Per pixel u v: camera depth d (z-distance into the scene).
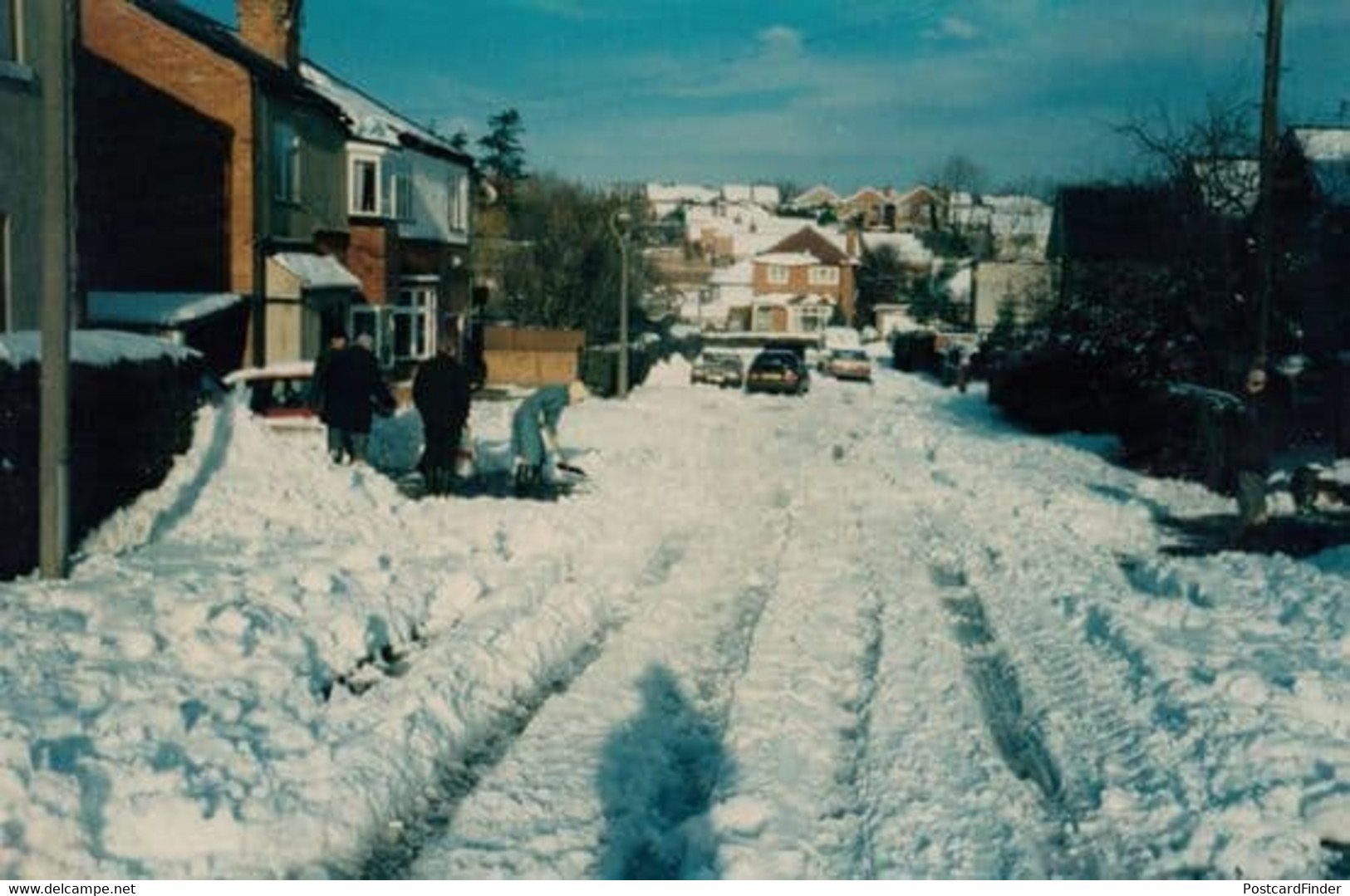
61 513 10.66
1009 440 31.34
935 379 65.88
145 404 13.77
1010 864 6.20
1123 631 10.55
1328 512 18.64
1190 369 30.61
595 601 11.66
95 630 8.93
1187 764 7.51
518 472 18.19
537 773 7.37
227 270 28.42
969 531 16.77
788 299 107.81
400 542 13.70
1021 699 9.13
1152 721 8.40
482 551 13.54
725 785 7.14
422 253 39.56
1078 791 7.26
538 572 12.45
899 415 39.72
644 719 8.43
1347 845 6.64
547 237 58.84
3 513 10.60
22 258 15.62
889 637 10.60
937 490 20.86
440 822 6.78
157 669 8.37
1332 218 29.91
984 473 23.36
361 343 17.08
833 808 7.00
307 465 15.41
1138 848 6.44
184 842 6.07
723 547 14.96
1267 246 18.36
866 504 19.17
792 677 9.35
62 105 10.42
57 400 10.55
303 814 6.41
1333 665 9.62
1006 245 124.62
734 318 110.88
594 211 59.53
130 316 25.20
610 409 36.53
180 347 15.27
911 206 173.75
